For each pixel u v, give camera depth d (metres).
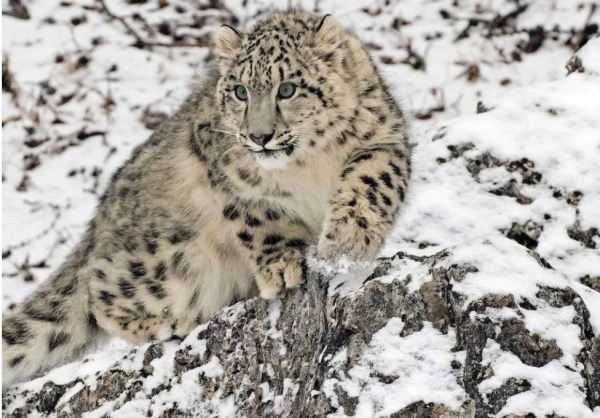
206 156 10.58
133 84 19.38
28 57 20.03
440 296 7.57
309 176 10.07
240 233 10.38
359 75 10.20
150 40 20.33
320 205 10.20
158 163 11.45
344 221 9.29
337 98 9.97
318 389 7.59
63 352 12.38
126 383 9.81
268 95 9.88
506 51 19.06
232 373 9.02
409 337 7.51
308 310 8.74
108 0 21.31
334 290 8.60
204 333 9.55
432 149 12.33
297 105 9.88
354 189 9.51
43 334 12.26
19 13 21.03
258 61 9.98
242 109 10.07
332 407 7.35
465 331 7.29
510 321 7.20
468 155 12.09
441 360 7.30
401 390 7.21
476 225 11.46
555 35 19.28
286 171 9.98
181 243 11.08
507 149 11.93
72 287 12.23
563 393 6.92
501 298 7.31
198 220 10.89
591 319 7.64
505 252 7.72
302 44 9.98
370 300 7.80
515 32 19.41
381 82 10.62
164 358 9.79
